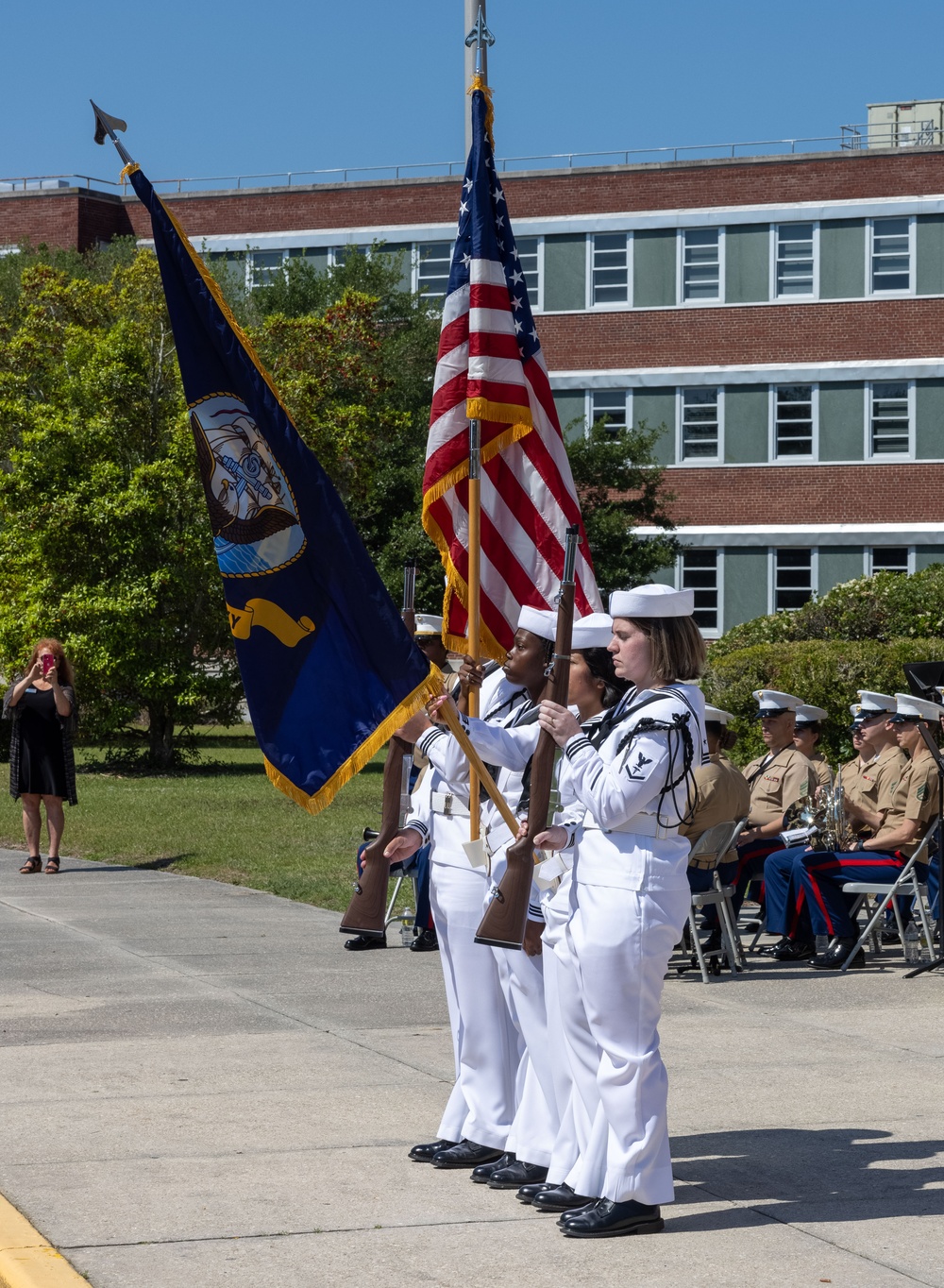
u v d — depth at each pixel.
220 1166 6.49
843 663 18.95
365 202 50.78
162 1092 7.72
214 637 31.94
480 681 6.81
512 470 9.05
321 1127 7.09
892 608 21.91
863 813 12.67
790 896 11.93
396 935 12.77
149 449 31.53
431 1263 5.38
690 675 5.92
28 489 30.30
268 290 43.97
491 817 6.47
